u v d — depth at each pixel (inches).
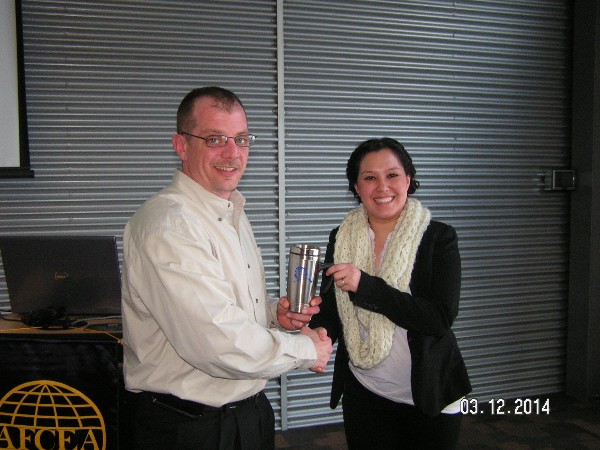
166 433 58.6
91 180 120.6
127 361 62.6
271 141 128.3
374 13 132.5
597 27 139.0
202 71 123.8
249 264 65.8
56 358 68.6
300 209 131.3
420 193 139.3
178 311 53.1
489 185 143.8
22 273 88.7
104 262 87.0
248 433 61.2
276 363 55.6
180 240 54.9
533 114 145.9
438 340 69.7
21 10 112.6
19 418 69.8
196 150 61.3
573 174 144.9
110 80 119.8
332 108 131.2
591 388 145.7
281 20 126.0
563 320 150.2
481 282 144.6
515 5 142.3
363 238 74.9
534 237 148.2
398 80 135.5
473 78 140.7
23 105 113.3
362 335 73.6
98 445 69.6
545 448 119.7
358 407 74.1
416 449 72.3
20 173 113.5
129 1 119.3
